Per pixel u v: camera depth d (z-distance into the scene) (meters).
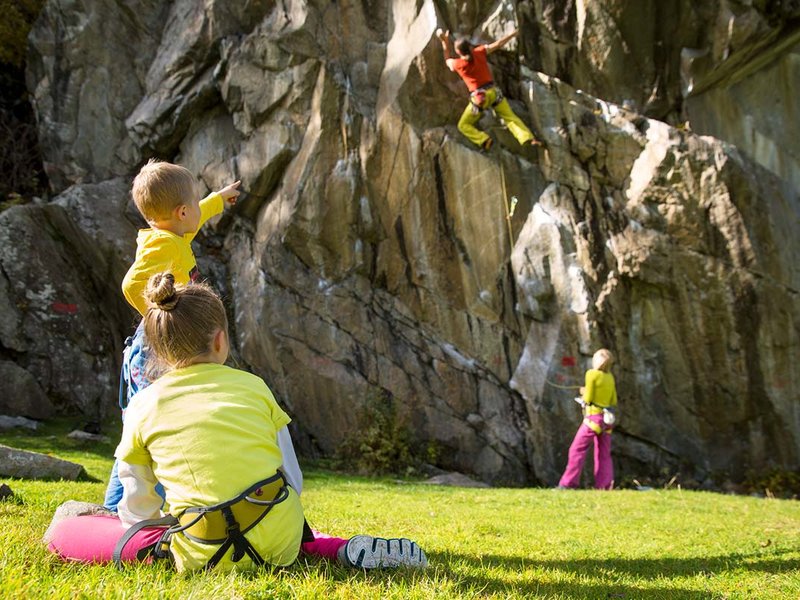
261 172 12.92
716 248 11.79
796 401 11.87
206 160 13.52
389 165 12.66
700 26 12.06
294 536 2.87
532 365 12.34
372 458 11.92
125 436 2.87
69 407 12.59
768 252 11.77
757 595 3.36
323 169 12.61
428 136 12.57
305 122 12.82
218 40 13.20
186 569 2.73
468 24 12.52
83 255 13.40
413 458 12.30
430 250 12.73
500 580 3.26
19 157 15.15
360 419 12.41
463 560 3.74
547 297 12.27
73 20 14.38
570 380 12.10
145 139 13.89
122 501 2.90
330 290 12.76
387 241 12.85
